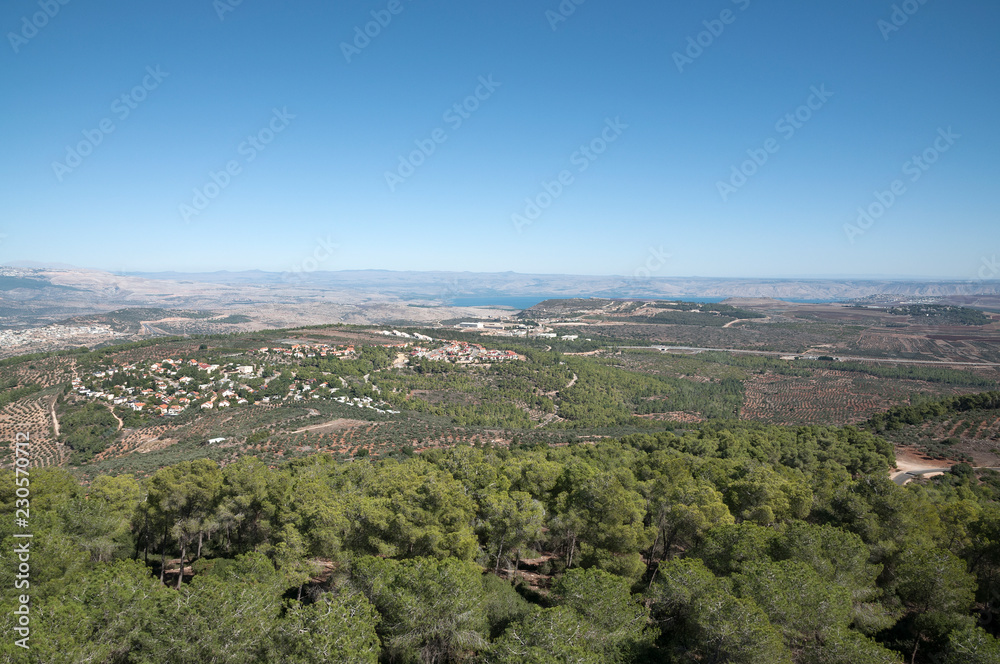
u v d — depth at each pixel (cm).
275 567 3259
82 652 2195
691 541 3772
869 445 8538
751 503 4197
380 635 2589
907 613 3142
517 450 7819
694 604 2441
